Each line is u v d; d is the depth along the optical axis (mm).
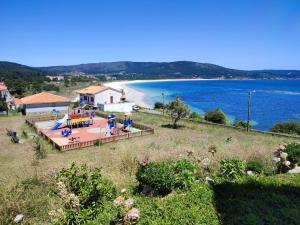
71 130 38906
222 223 7930
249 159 15672
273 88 185625
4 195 10602
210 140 31109
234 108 89500
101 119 50875
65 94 104875
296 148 14539
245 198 9664
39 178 13297
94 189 9023
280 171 13484
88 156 24391
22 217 9336
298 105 95250
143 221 7738
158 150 22172
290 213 8492
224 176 12250
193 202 9188
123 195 10094
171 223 7730
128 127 40375
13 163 22641
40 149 26188
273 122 65062
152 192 10633
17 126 42438
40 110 57094
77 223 7922
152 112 61250
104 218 8062
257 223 7875
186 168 11914
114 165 16547
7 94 76812
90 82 196500
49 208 9906
